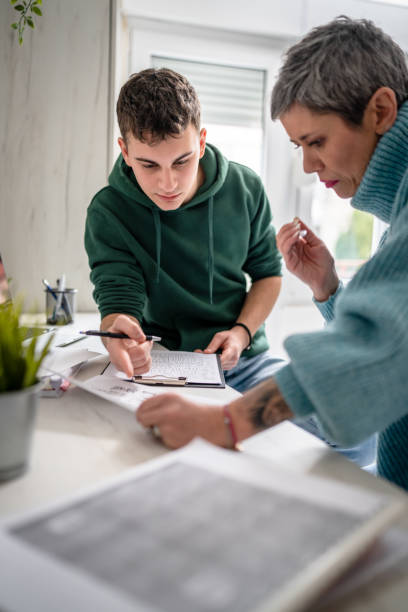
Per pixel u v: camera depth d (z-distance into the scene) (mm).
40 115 1839
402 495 549
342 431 577
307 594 346
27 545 389
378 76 749
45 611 326
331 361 580
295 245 1122
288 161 2258
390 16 2221
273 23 2076
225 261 1445
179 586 347
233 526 416
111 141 1889
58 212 1896
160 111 1092
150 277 1396
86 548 386
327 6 2129
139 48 2018
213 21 2014
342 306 637
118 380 921
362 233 2410
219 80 2141
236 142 2203
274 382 649
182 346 1394
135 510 439
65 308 1641
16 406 540
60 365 908
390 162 775
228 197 1428
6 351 554
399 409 580
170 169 1162
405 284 609
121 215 1374
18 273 1893
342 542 397
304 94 768
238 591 344
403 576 413
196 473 503
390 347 571
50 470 583
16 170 1846
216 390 903
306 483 485
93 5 1822
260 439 693
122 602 332
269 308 1464
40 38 1803
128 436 687
